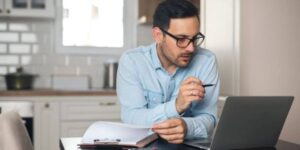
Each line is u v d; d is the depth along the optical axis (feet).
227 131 3.79
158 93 5.49
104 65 12.44
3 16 11.24
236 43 7.31
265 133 4.12
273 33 7.29
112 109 10.83
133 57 5.56
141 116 4.95
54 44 12.34
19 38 12.00
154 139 4.44
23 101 10.26
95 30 12.81
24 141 3.61
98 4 12.82
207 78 5.47
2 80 11.84
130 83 5.44
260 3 7.27
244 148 4.05
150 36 13.06
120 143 4.10
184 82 4.52
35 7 11.37
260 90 7.29
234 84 7.38
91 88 12.32
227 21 7.64
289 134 7.00
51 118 10.45
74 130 10.64
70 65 12.48
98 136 4.25
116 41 12.98
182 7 4.74
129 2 13.01
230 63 7.57
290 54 7.29
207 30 8.51
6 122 3.33
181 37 4.75
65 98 10.53
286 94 7.25
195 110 5.28
